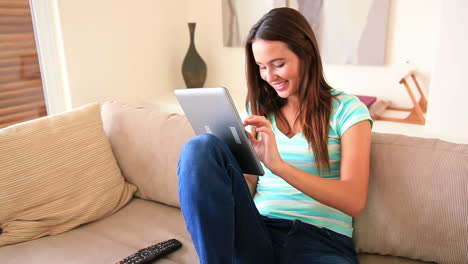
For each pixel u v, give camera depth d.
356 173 1.09
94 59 2.39
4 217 1.34
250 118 1.07
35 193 1.38
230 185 0.98
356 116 1.14
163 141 1.58
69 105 2.30
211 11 2.98
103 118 1.76
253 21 2.80
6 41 2.02
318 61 1.19
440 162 1.18
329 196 1.05
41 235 1.38
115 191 1.58
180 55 3.10
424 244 1.18
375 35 2.46
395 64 2.49
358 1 2.45
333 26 2.56
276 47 1.13
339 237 1.15
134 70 2.69
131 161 1.65
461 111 2.00
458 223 1.13
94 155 1.55
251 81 1.32
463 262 1.14
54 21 2.18
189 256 1.26
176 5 2.96
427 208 1.17
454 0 1.88
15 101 2.11
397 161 1.23
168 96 2.90
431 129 2.10
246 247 1.07
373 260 1.24
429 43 2.37
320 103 1.20
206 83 3.18
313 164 1.20
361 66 2.58
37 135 1.44
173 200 1.57
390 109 2.53
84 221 1.47
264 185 1.29
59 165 1.45
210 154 0.95
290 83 1.19
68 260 1.25
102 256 1.27
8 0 2.00
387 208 1.22
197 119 1.12
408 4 2.37
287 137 1.25
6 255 1.27
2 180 1.32
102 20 2.40
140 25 2.67
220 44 3.02
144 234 1.40
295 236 1.13
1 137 1.36
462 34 1.91
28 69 2.15
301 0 2.61
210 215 0.93
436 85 2.03
